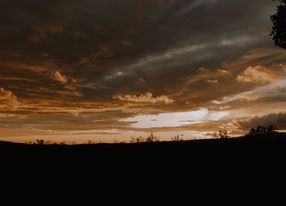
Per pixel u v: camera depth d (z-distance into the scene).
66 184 13.83
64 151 18.98
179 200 12.29
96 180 14.45
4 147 18.75
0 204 11.47
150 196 12.68
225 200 12.20
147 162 17.25
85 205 11.70
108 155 18.42
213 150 19.02
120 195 12.77
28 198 12.14
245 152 18.27
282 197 12.23
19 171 15.15
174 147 20.05
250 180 14.17
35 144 20.56
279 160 16.55
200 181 14.37
